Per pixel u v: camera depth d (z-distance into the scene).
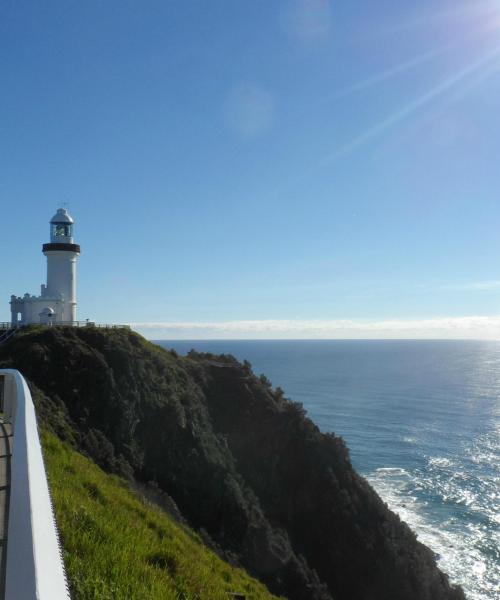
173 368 40.72
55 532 3.36
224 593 8.80
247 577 13.91
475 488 60.19
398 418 104.81
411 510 53.50
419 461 71.81
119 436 30.70
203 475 32.41
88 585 5.68
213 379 43.53
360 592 32.84
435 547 45.03
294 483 38.47
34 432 5.39
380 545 34.88
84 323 45.28
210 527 29.64
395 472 66.50
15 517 3.36
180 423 34.34
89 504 8.90
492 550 44.72
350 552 34.28
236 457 38.78
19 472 4.02
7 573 2.83
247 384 43.44
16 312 46.25
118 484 15.09
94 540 7.05
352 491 38.22
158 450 32.69
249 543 29.88
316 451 39.59
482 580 39.78
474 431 91.94
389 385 165.88
